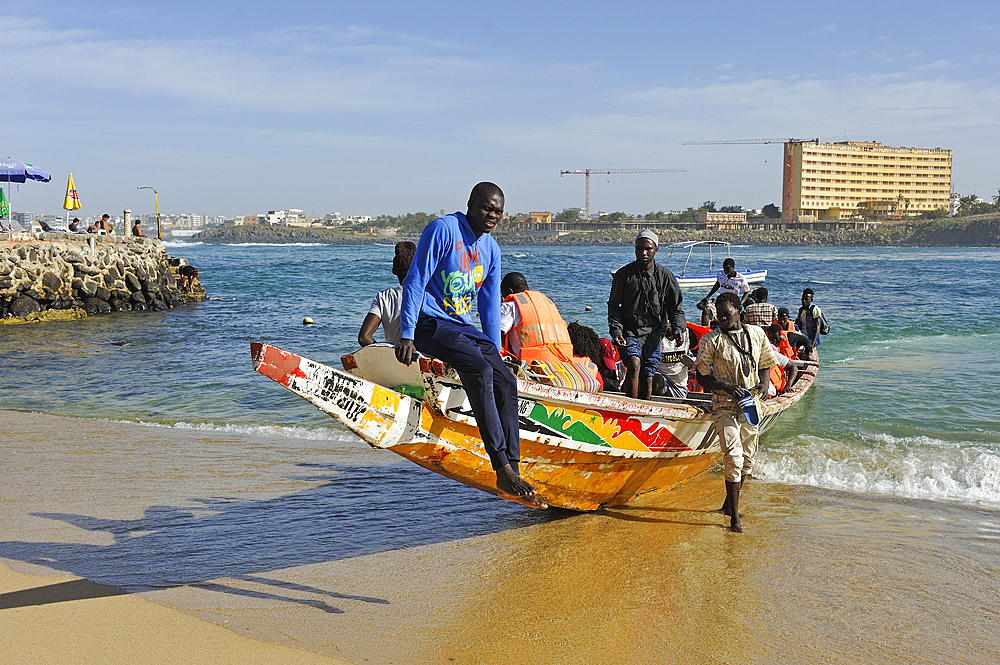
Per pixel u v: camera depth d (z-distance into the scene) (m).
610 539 5.27
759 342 5.62
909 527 5.45
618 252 112.19
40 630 3.77
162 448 7.80
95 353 15.27
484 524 5.61
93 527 5.45
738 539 5.25
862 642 3.81
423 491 6.43
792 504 6.02
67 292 24.88
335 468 7.11
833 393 10.01
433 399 4.23
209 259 73.62
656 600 4.25
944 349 14.37
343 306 26.81
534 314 6.20
